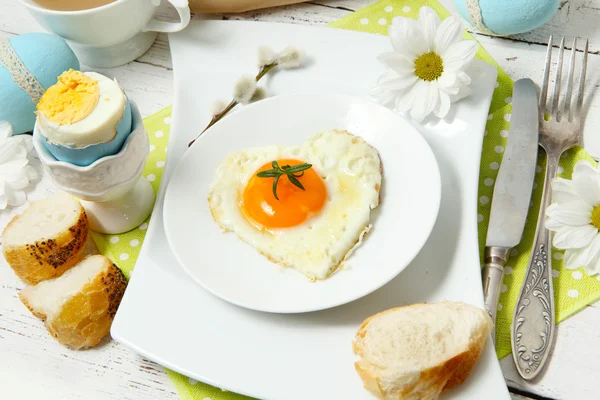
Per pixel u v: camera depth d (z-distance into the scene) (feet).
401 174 1.58
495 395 1.38
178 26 1.81
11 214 1.72
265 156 1.63
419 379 1.35
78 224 1.57
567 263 1.50
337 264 1.51
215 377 1.44
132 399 1.50
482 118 1.65
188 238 1.55
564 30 1.83
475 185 1.58
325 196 1.58
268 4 1.91
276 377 1.43
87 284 1.50
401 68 1.67
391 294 1.50
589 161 1.63
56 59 1.73
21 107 1.73
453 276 1.50
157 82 1.87
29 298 1.54
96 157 1.47
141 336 1.48
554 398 1.43
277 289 1.49
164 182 1.64
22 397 1.51
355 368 1.40
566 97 1.67
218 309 1.51
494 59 1.81
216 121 1.72
